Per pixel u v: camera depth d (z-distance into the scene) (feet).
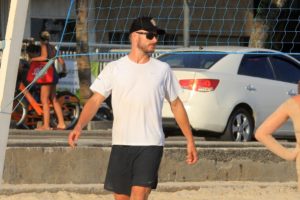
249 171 99.86
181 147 96.07
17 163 86.22
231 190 92.99
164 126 118.73
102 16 216.54
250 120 121.70
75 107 149.48
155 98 62.54
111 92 64.39
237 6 228.63
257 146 104.53
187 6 193.67
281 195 92.17
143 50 62.95
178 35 231.91
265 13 187.32
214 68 119.14
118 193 63.16
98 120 165.27
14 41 67.05
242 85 120.78
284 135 124.88
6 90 67.00
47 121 137.80
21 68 141.28
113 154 63.00
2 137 67.26
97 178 90.07
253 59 124.26
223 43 233.76
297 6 215.31
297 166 49.55
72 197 83.66
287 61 129.18
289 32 207.51
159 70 63.10
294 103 49.80
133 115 62.28
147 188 62.13
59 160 88.28
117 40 219.20
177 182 94.02
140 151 62.08
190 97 116.47
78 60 166.61
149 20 63.00
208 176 96.73
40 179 87.40
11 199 80.79
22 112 143.54
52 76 136.67
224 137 118.73
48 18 243.19
